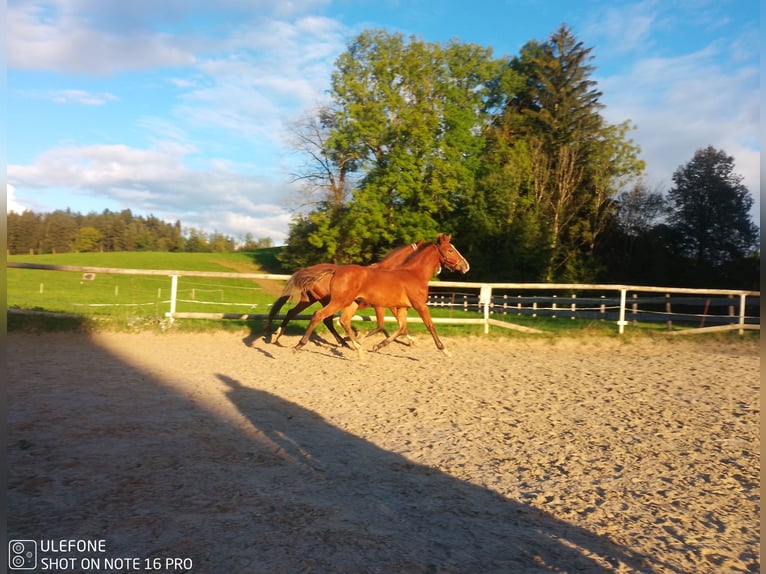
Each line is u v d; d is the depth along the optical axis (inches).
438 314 790.5
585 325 660.1
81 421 227.1
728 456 204.2
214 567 122.8
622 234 1531.7
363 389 306.7
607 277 1483.8
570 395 299.0
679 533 144.6
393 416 252.8
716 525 149.6
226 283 1764.3
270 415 248.4
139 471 177.5
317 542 135.3
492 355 438.0
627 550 135.4
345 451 204.2
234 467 184.2
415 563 126.7
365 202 1315.2
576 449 210.7
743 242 1467.8
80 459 185.5
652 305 1183.6
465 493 168.6
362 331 519.2
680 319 776.3
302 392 295.9
